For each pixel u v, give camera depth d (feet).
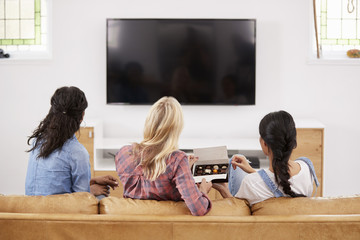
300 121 12.94
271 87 13.64
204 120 13.85
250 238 4.92
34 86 13.75
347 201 5.14
